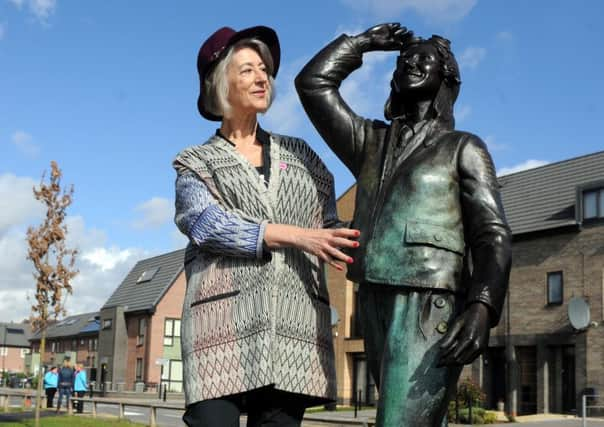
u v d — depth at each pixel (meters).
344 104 3.59
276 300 2.61
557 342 27.64
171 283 54.97
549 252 28.58
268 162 2.84
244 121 2.87
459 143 3.21
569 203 29.06
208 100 2.90
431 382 2.99
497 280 2.95
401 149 3.30
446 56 3.38
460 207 3.17
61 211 17.64
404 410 2.99
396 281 3.09
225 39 2.82
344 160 3.59
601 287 26.66
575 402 26.97
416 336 3.04
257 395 2.74
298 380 2.62
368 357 3.33
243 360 2.58
